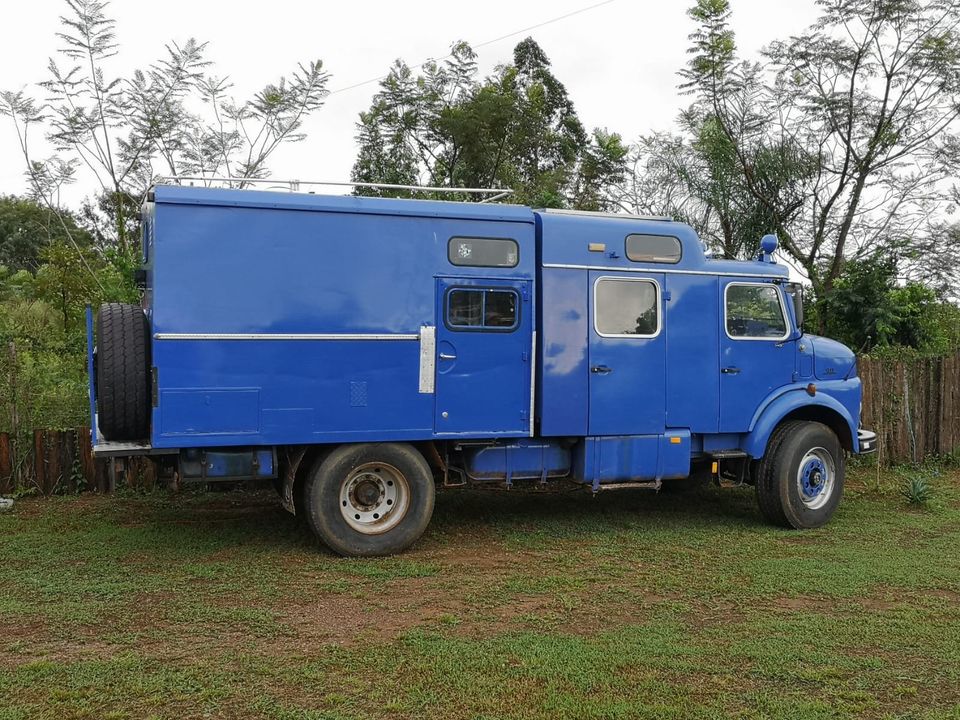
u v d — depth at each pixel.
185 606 5.50
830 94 14.51
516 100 17.27
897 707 4.14
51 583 5.91
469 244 7.02
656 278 7.70
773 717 4.01
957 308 15.59
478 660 4.62
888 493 9.66
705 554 7.02
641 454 7.65
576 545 7.30
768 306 8.23
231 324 6.38
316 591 5.90
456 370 7.00
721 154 15.19
